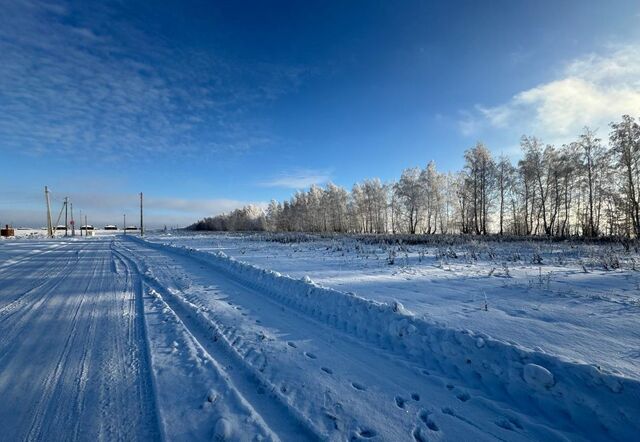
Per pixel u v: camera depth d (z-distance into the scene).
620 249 15.48
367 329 5.21
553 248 17.25
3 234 51.06
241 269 10.74
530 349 3.74
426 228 52.88
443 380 3.72
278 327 5.48
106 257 17.19
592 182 33.12
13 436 2.76
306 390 3.48
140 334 5.14
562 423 2.98
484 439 2.77
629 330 4.66
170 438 2.69
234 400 3.25
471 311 5.74
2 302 7.21
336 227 68.56
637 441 2.69
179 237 42.44
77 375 3.80
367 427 2.90
